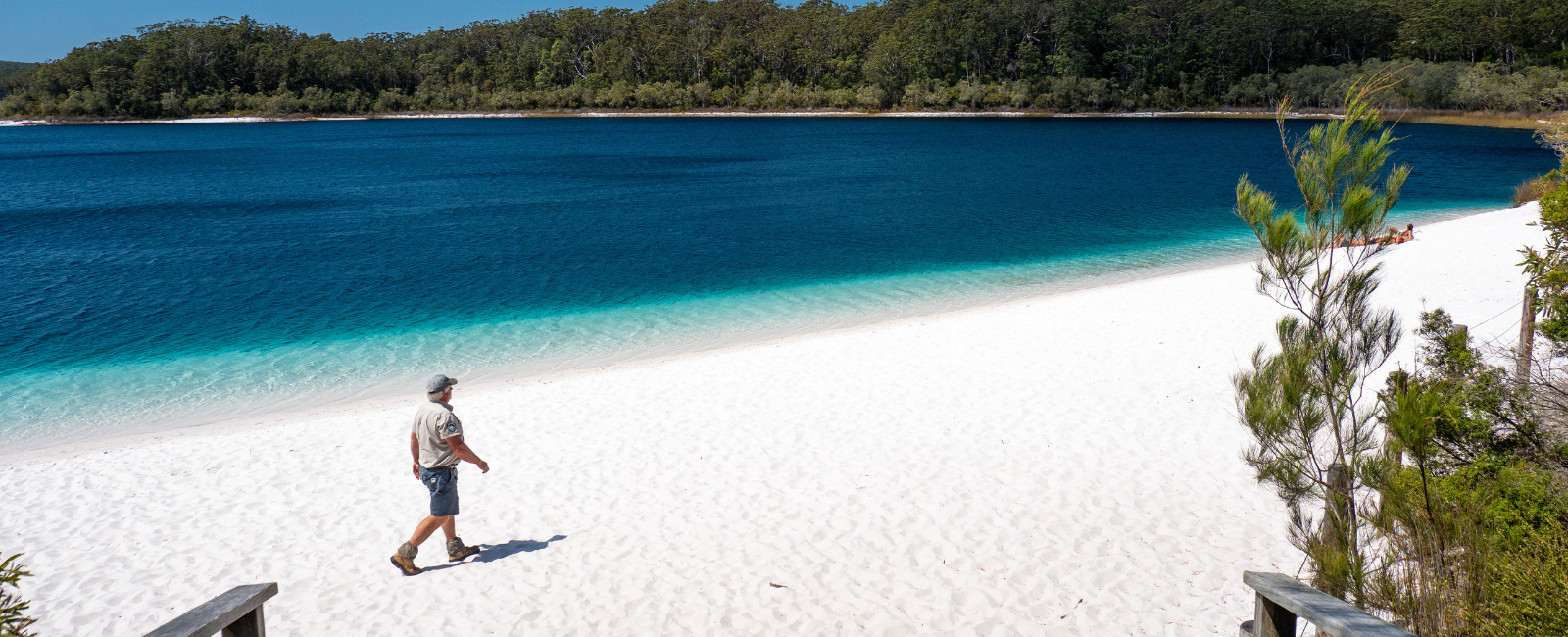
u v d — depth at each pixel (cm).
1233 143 7706
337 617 644
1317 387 486
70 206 4209
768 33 15225
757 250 2847
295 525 817
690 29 15712
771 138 9175
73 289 2281
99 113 14462
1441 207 3397
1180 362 1244
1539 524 455
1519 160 5325
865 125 11212
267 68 15400
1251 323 1442
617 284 2306
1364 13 11281
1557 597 372
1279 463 496
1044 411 1061
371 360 1588
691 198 4372
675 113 14600
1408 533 448
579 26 16062
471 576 701
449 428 695
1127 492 816
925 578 673
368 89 16188
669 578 688
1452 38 9988
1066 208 3775
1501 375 588
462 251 2880
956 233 3128
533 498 861
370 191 4791
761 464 928
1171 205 3809
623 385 1248
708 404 1145
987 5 13162
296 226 3472
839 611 630
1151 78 12544
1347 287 470
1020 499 811
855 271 2441
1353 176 459
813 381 1229
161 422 1273
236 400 1373
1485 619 383
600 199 4362
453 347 1666
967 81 13362
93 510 870
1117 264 2441
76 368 1559
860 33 14588
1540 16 9306
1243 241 2778
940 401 1118
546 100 15338
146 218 3762
